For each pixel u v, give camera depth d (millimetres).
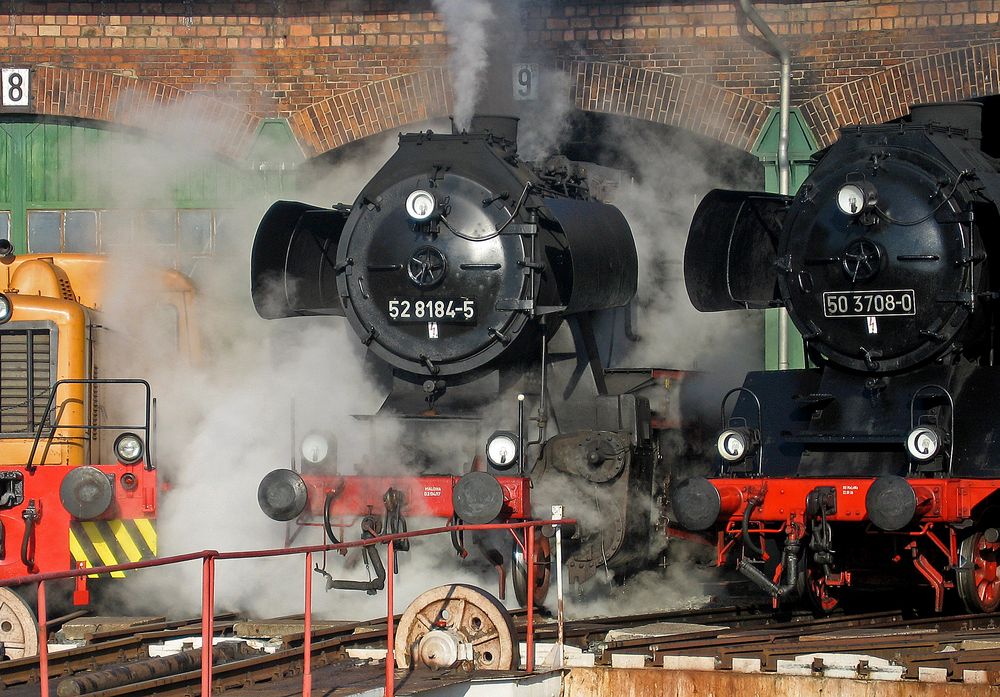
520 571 25609
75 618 26266
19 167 39281
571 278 27953
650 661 21438
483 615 21328
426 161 27625
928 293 26109
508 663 21109
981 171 26766
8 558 26719
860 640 22188
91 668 21734
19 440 28609
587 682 21406
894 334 26500
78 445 28578
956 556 25344
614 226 28984
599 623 24812
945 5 35844
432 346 27094
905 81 36031
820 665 20688
